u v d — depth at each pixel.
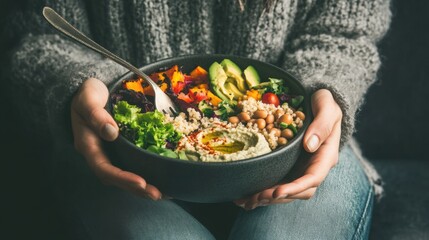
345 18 0.91
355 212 0.84
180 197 0.71
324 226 0.80
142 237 0.78
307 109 0.74
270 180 0.70
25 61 0.91
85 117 0.77
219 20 0.92
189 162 0.66
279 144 0.71
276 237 0.79
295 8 0.92
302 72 0.86
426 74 1.01
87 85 0.79
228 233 0.90
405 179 1.02
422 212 0.96
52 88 0.85
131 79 0.77
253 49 0.92
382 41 1.01
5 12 0.96
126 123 0.71
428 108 1.02
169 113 0.75
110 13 0.91
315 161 0.75
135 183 0.69
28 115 0.96
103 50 0.76
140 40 0.92
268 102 0.76
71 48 0.93
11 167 1.03
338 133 0.78
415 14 0.98
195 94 0.76
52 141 0.98
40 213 0.98
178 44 0.92
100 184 0.85
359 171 0.92
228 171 0.66
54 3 0.92
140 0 0.89
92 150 0.77
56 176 0.91
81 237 0.83
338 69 0.86
